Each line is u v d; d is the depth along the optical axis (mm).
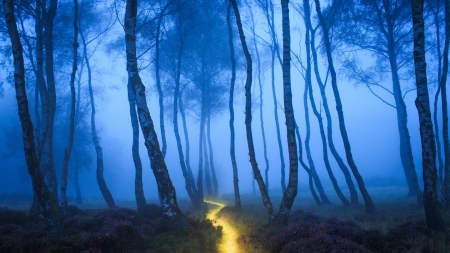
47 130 16188
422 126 11180
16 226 11383
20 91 9852
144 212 16156
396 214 15531
